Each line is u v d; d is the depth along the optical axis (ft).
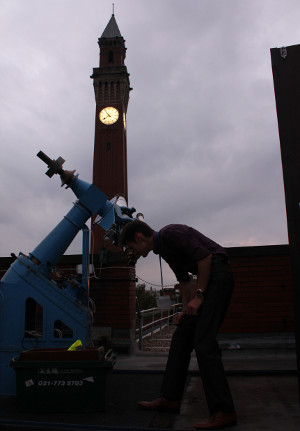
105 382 9.89
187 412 9.69
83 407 9.75
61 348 11.52
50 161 14.38
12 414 9.73
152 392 12.25
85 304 13.91
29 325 13.75
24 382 9.98
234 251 22.12
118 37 165.37
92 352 10.09
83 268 14.43
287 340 20.30
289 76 10.91
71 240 14.28
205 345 8.44
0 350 12.19
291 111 10.70
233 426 8.23
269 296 21.54
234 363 17.79
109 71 158.51
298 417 8.86
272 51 11.25
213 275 8.89
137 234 9.73
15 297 12.52
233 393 11.76
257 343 19.75
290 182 10.38
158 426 8.43
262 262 21.97
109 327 22.88
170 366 9.85
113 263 23.70
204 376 8.35
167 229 9.48
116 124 153.99
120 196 16.43
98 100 156.97
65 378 9.91
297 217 10.14
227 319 21.52
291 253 10.04
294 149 10.49
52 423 8.60
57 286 13.21
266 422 8.50
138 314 25.35
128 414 9.53
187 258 9.45
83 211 14.30
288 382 13.46
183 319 10.01
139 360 19.89
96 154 152.46
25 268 12.87
